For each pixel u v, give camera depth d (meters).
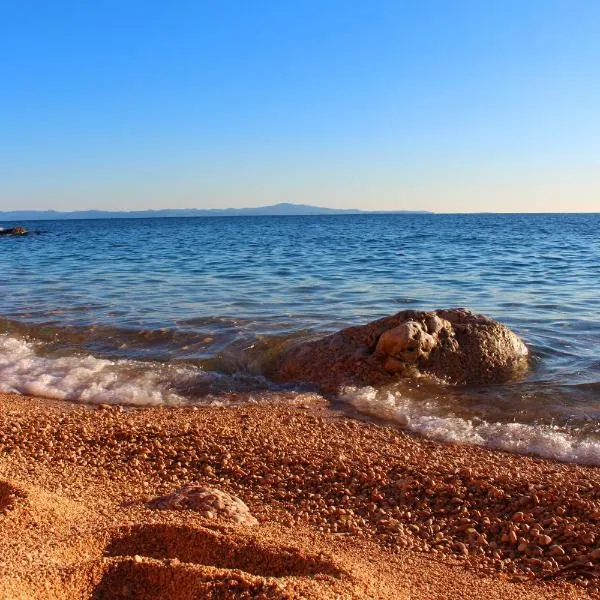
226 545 1.58
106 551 1.58
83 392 3.34
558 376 3.60
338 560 1.52
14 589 1.29
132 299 6.14
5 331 4.70
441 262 10.49
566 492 2.02
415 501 2.03
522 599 1.53
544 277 8.22
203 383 3.53
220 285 7.25
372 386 3.40
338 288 6.98
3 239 21.98
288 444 2.50
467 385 3.48
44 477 2.08
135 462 2.30
